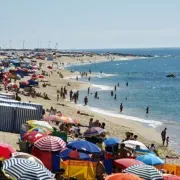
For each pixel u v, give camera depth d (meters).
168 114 64.81
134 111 66.81
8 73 92.81
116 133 44.84
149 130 51.25
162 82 124.88
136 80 130.12
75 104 70.00
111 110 66.62
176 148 42.34
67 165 21.30
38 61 197.75
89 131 31.23
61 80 111.31
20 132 31.00
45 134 26.23
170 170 24.55
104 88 99.31
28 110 34.28
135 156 26.39
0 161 18.12
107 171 23.91
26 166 15.46
